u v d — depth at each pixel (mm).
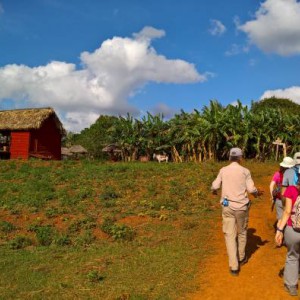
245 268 7035
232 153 6965
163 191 13445
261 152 24203
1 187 15305
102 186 14602
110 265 7625
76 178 16312
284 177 7438
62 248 9000
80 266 7738
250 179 6844
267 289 6234
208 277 6777
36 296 6508
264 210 10633
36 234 10078
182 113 26141
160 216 10445
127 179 15617
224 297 6102
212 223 9742
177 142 26047
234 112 23672
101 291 6512
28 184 15562
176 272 7055
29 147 29234
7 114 30891
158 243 8688
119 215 11062
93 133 52312
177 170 16875
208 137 23328
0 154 30703
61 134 32438
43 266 7895
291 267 6039
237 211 6727
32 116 29844
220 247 8141
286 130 24328
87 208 12109
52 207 12383
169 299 6109
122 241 9023
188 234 9078
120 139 29719
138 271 7211
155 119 28188
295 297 5984
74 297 6375
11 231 10648
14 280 7285
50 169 19062
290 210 5898
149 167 17922
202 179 14648
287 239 5910
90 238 9398
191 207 11375
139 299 6059
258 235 8797
